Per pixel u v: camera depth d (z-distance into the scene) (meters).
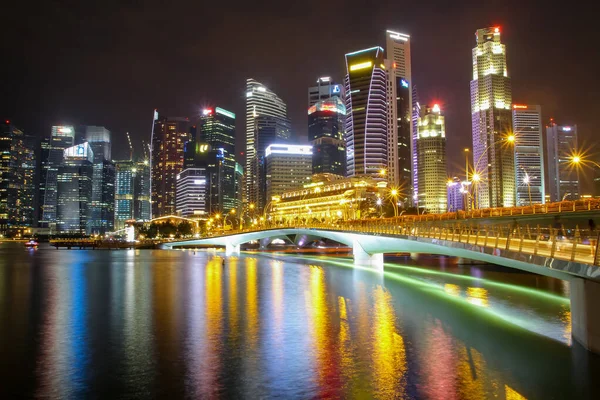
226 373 33.84
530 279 92.81
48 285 87.19
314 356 37.72
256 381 32.12
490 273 106.25
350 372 33.72
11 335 45.50
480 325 48.75
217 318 53.38
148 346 41.19
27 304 64.44
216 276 103.81
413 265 132.00
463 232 61.28
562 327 47.50
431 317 53.12
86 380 32.72
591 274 31.75
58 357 38.09
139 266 136.12
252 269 123.00
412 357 37.16
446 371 33.66
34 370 34.84
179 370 34.59
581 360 35.25
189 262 154.00
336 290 77.31
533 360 35.66
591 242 36.62
